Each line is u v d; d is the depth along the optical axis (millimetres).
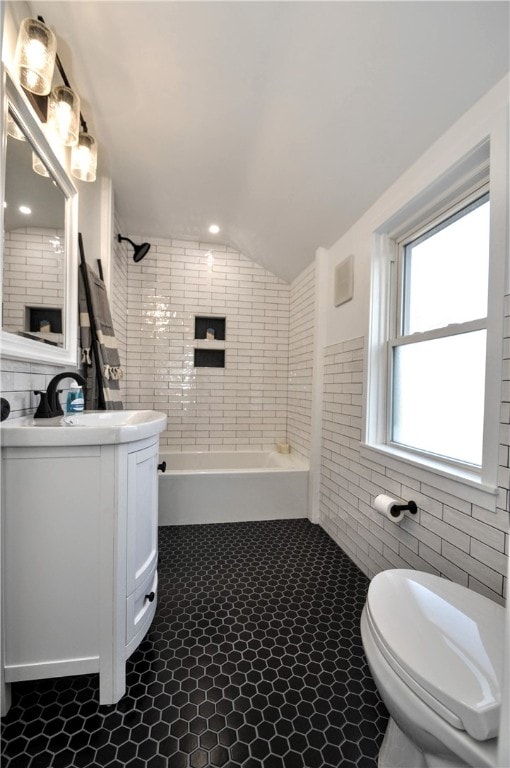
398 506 1352
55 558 964
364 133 1408
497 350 986
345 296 2023
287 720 975
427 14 960
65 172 1423
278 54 1250
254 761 870
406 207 1455
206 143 1786
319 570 1780
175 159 1933
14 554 941
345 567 1814
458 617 787
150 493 1234
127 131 1710
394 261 1741
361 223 1858
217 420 3264
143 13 1147
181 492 2361
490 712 560
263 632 1318
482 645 705
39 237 1268
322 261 2387
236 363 3287
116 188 2260
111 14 1155
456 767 636
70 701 1020
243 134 1696
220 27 1181
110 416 1516
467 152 1108
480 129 1055
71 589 976
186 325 3188
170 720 966
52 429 928
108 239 2096
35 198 1234
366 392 1758
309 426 2689
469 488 1078
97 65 1349
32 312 1229
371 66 1158
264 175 1973
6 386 1073
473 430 1223
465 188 1262
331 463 2225
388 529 1544
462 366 1279
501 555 967
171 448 3197
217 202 2410
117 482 991
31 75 1051
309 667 1158
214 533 2223
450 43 991
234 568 1789
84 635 989
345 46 1141
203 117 1604
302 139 1599
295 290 3137
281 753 891
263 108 1510
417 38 1022
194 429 3229
